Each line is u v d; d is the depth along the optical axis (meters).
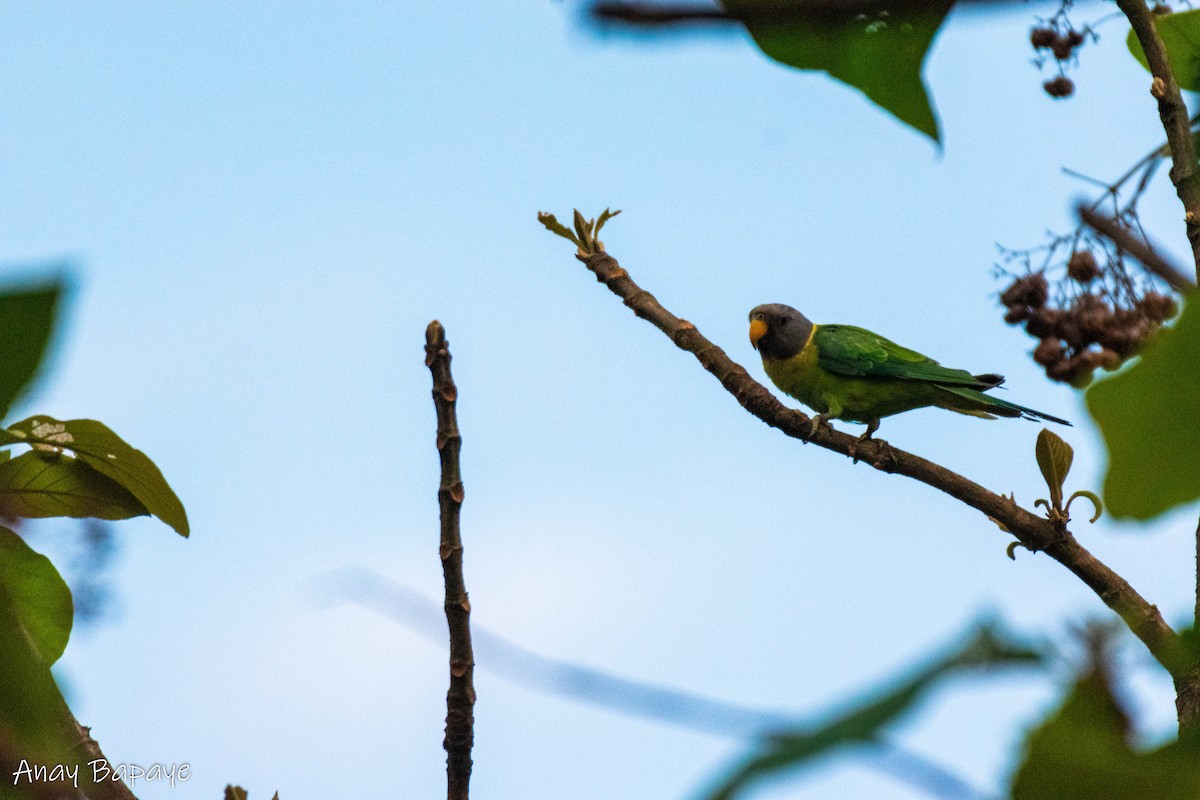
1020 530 7.68
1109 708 2.06
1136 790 2.05
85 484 5.47
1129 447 1.91
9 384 1.66
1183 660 2.39
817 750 1.42
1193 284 1.93
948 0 2.02
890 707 1.45
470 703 6.78
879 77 3.50
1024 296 8.14
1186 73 6.47
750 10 1.80
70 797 2.74
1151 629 7.27
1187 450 1.89
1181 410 1.89
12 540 4.77
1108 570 7.50
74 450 5.32
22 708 2.81
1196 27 6.39
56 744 2.81
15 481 5.38
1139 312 7.98
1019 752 2.09
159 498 5.50
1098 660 2.06
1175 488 1.90
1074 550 7.55
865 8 1.95
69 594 4.95
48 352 1.68
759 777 1.42
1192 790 2.01
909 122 3.59
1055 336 8.12
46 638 4.94
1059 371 8.05
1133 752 2.05
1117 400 1.91
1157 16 6.41
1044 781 2.06
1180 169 5.89
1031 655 1.56
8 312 1.64
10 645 2.84
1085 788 2.05
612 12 1.59
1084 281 8.05
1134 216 6.98
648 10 1.59
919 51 3.46
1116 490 1.93
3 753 2.68
